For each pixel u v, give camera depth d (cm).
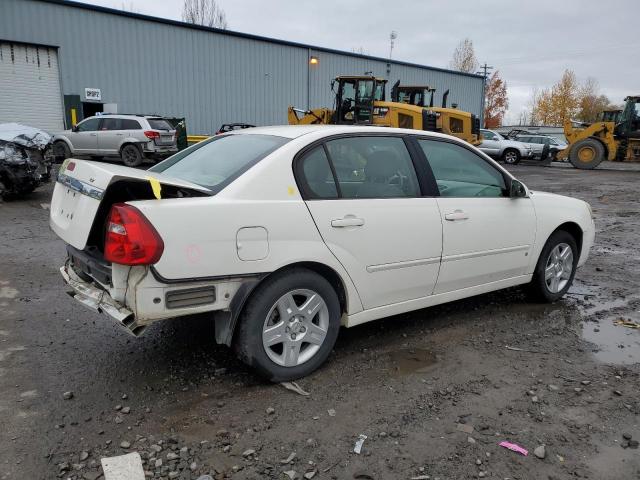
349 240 348
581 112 7375
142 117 1769
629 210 1225
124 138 1747
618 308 506
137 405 307
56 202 363
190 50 2525
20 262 610
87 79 2231
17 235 752
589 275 630
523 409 314
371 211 359
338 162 357
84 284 340
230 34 2648
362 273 359
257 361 322
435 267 401
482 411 311
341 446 273
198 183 332
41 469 249
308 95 3058
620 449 277
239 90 2744
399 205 375
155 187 288
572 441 283
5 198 1050
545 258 494
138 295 281
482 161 445
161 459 259
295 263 330
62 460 256
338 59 3170
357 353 387
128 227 275
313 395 324
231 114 2734
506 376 356
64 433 278
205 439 276
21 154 1006
